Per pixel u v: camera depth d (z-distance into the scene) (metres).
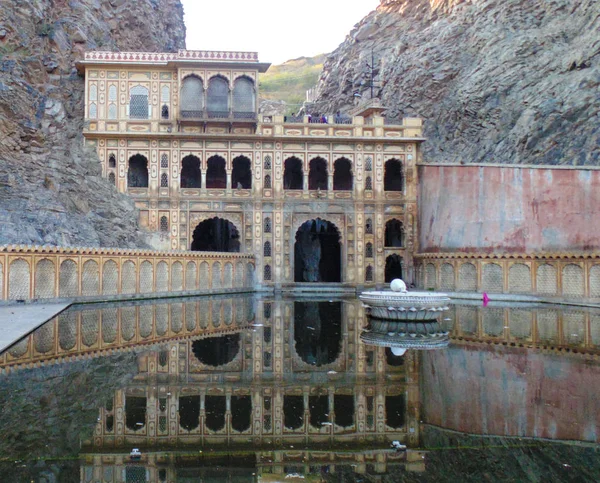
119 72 43.28
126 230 39.19
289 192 44.16
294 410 10.62
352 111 54.41
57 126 39.44
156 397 11.27
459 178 39.88
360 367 14.29
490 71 54.06
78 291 28.83
